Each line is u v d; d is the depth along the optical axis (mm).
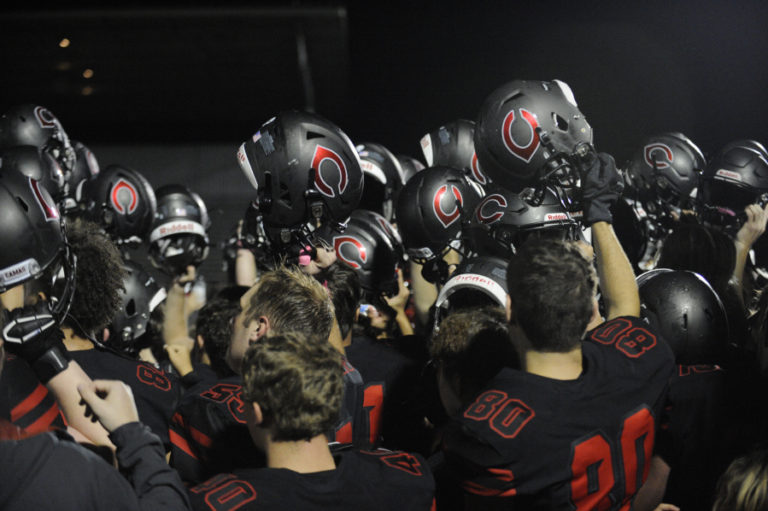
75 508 1345
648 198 3701
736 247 3297
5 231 1668
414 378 2447
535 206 2457
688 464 2191
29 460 1331
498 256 2570
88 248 2211
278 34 13164
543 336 1741
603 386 1757
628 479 1761
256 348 1568
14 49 12867
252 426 1589
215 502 1469
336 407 1557
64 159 3564
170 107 12953
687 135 7691
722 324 2402
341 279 2492
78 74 13031
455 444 1719
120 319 2922
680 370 2236
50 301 1827
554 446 1675
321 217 2471
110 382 1556
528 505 1690
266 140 2438
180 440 1945
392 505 1557
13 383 1807
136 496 1421
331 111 13461
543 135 2293
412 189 3072
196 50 13188
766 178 3480
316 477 1526
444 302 2549
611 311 2049
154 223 4180
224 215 9195
